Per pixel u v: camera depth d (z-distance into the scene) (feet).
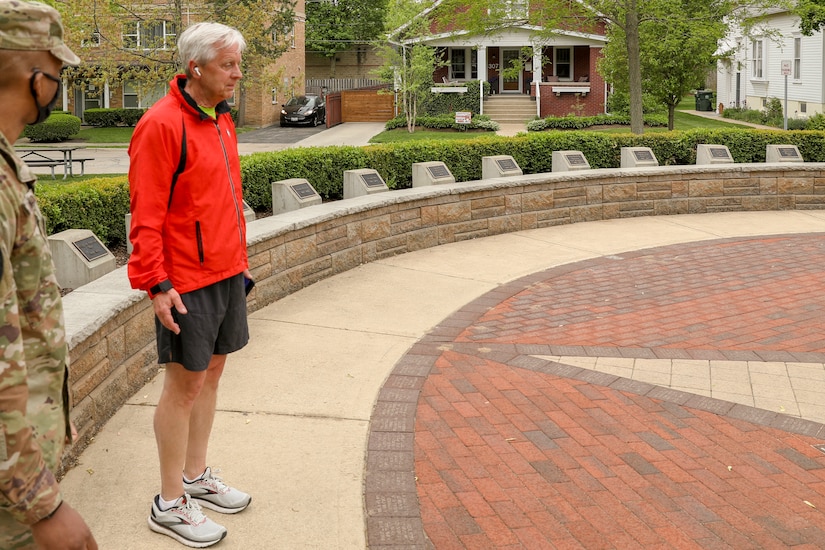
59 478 13.78
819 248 32.99
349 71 199.21
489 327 22.80
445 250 32.37
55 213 23.00
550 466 14.73
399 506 13.24
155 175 10.82
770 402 17.69
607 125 113.91
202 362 11.48
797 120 112.37
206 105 11.43
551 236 35.40
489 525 12.75
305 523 12.67
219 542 12.05
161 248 10.94
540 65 122.11
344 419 16.53
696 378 19.06
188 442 12.77
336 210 27.91
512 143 43.06
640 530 12.65
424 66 115.14
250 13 74.74
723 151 44.47
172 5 75.51
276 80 79.61
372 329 22.34
